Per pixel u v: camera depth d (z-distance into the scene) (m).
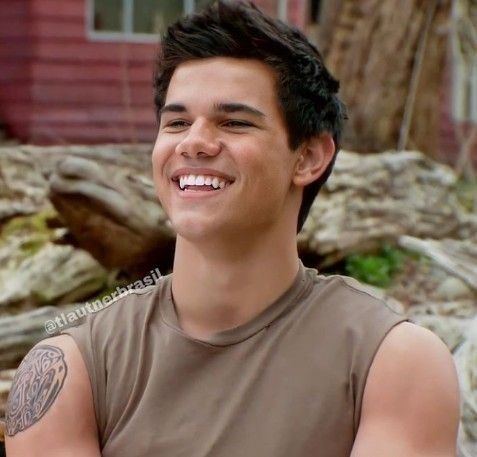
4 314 11.23
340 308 5.29
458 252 13.66
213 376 5.16
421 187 14.81
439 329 11.30
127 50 27.05
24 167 13.86
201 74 5.21
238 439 5.04
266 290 5.28
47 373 5.29
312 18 28.12
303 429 5.04
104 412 5.24
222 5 5.24
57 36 26.81
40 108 26.81
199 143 5.10
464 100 28.39
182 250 5.34
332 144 5.54
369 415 5.07
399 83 18.20
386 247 13.76
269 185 5.18
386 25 18.11
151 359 5.23
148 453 5.09
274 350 5.18
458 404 5.25
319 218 13.33
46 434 5.21
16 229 12.61
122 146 13.66
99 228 11.63
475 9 19.33
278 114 5.23
